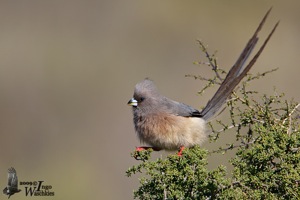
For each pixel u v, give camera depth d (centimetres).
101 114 1750
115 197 1580
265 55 1825
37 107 1755
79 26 1903
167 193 706
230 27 1911
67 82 1802
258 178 679
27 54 1833
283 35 1892
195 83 1766
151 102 873
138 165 714
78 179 1602
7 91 1772
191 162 711
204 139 876
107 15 1922
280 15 1923
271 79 1762
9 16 1898
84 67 1823
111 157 1667
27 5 1906
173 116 863
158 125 863
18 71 1806
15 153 1670
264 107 785
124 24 1914
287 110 775
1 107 1741
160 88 1780
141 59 1852
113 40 1883
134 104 878
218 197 679
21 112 1744
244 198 668
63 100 1772
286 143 698
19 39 1861
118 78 1819
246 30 1911
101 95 1781
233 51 1881
